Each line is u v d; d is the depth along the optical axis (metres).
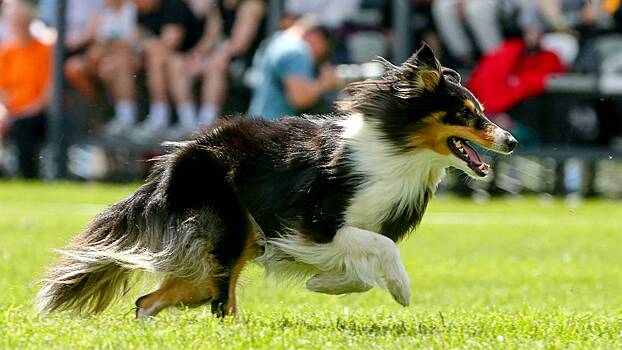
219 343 7.27
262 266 8.91
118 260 8.62
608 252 15.49
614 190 22.73
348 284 8.57
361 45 21.23
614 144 21.20
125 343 7.20
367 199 8.52
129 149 22.22
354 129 8.63
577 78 20.94
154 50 21.98
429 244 15.96
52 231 15.98
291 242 8.59
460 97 8.76
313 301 10.83
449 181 22.64
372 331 7.99
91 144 22.50
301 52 19.81
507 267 13.79
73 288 8.75
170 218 8.65
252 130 8.88
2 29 23.14
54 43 22.58
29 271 12.02
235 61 21.88
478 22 20.97
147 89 22.19
